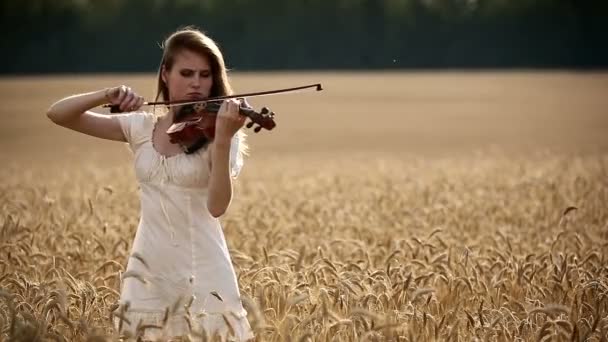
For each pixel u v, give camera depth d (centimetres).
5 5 15688
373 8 15600
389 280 998
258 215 1659
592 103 8494
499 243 1383
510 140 5506
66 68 15788
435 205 1791
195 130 842
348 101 8969
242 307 873
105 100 845
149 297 860
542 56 15950
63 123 858
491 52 15912
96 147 5231
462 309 1006
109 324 908
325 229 1543
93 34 15912
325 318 866
